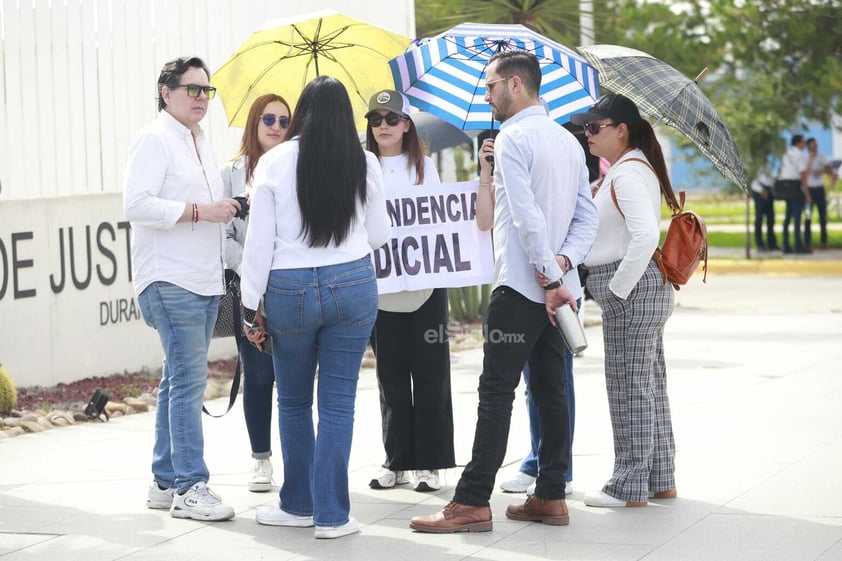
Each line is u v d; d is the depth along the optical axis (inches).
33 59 567.2
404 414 363.6
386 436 366.3
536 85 318.3
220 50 653.3
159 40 624.4
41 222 561.3
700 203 1940.2
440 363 360.5
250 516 338.3
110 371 596.1
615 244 336.2
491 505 346.9
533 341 315.0
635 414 338.0
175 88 336.8
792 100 1234.0
